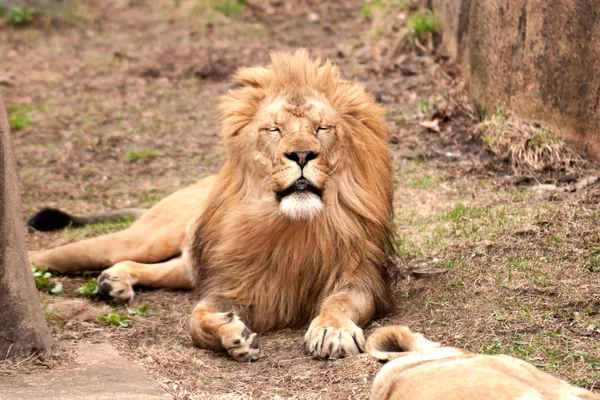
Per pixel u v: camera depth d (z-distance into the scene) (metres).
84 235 13.33
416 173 14.38
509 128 14.58
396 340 6.32
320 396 7.43
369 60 21.30
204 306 9.30
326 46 23.86
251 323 9.52
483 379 4.98
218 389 7.73
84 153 17.81
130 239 11.76
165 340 9.29
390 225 10.01
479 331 8.52
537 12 14.07
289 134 9.01
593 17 12.50
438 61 20.05
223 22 26.91
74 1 28.89
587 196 11.73
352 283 9.30
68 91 21.91
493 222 11.43
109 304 10.73
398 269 10.21
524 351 7.91
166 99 21.02
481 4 16.39
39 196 15.60
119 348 8.74
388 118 17.30
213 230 9.77
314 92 9.39
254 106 9.48
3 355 7.86
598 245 10.18
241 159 9.50
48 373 7.73
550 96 13.86
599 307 8.77
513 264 9.98
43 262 11.88
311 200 8.85
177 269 11.30
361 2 27.69
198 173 16.42
